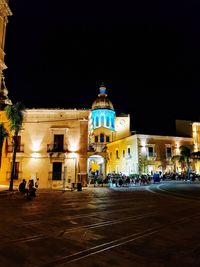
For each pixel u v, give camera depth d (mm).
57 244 7480
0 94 36469
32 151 34094
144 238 8211
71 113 35188
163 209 14734
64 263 5910
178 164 59750
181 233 8930
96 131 70938
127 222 10844
